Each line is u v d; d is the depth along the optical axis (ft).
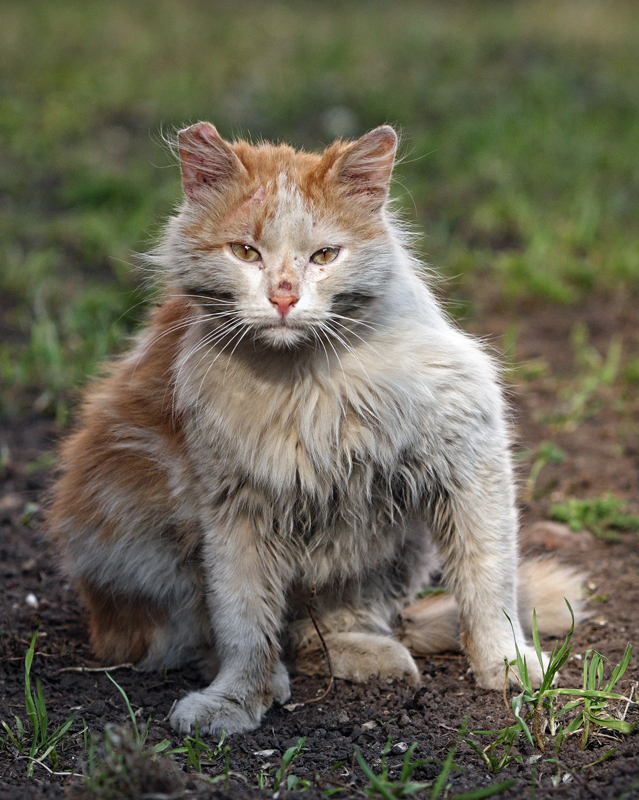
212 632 17.83
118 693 17.10
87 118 55.11
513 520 16.74
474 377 16.16
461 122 54.03
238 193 15.26
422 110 57.36
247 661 16.16
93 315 32.45
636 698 15.37
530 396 29.58
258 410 15.66
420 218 43.09
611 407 28.81
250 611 16.30
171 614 18.17
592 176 47.44
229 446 15.71
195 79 62.39
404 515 16.85
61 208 44.34
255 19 86.17
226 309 15.34
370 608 18.29
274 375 15.57
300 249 14.85
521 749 14.01
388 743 13.99
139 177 45.09
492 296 36.29
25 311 34.63
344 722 15.51
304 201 14.94
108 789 11.92
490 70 66.23
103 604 18.49
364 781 13.34
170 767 13.25
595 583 20.34
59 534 19.20
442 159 49.52
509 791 12.60
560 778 12.98
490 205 43.01
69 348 31.45
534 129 52.70
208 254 15.29
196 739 14.29
